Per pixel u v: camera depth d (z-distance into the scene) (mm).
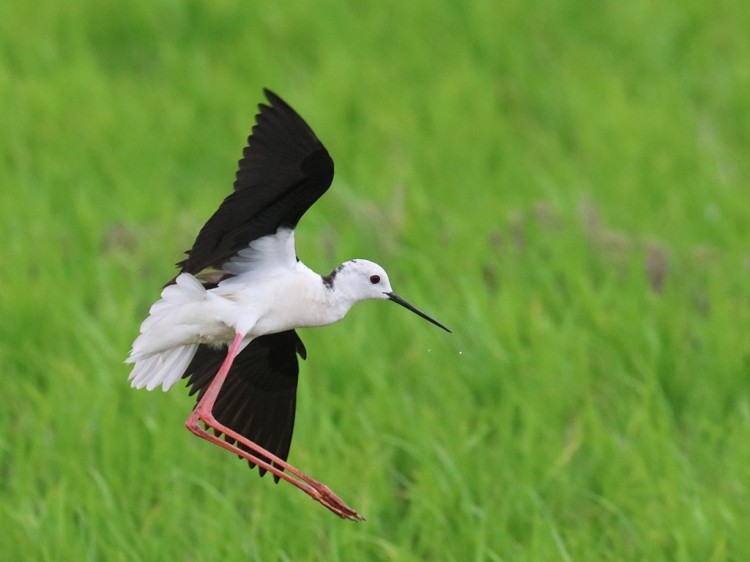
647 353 12430
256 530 9945
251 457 8273
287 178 7930
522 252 14438
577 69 20875
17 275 13422
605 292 13328
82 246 14602
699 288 14070
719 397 11945
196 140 18047
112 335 12461
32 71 20219
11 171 16938
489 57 21531
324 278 8812
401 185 15508
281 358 9000
